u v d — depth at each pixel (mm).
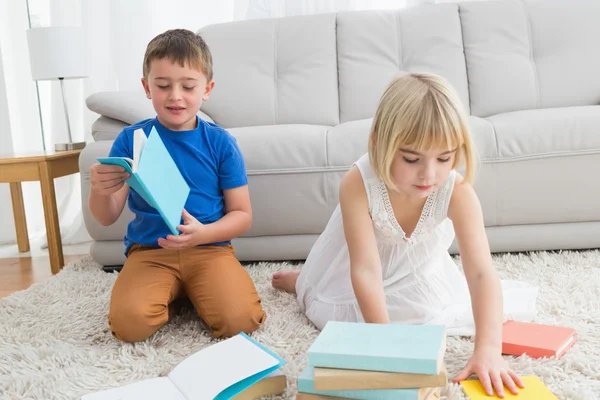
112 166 1156
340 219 1346
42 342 1280
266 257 1846
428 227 1230
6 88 2750
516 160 1731
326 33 2365
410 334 876
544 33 2277
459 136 1018
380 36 2344
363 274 1154
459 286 1391
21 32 2766
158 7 2730
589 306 1333
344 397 845
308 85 2299
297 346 1197
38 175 1959
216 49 2361
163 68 1344
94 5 2719
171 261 1375
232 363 979
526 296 1333
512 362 1077
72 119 2773
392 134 1021
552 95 2219
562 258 1724
